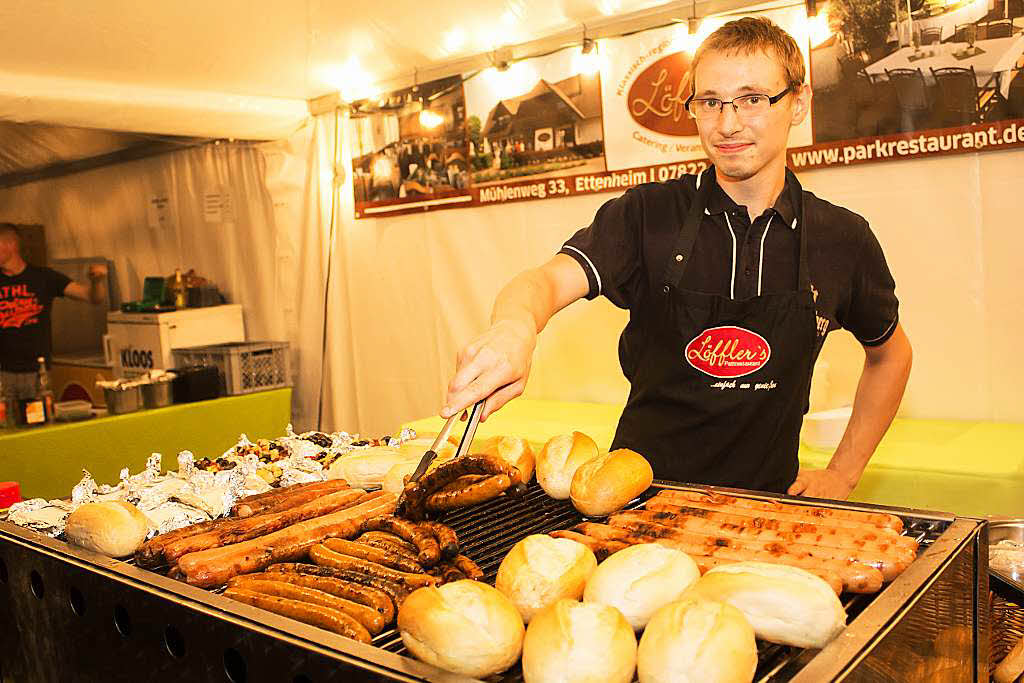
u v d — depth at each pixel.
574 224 4.22
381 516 1.60
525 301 1.74
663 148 3.83
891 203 3.35
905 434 3.17
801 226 2.03
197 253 6.23
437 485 1.56
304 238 5.52
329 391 5.54
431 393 4.99
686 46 3.69
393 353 5.14
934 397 3.38
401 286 5.02
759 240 2.03
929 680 1.18
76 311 6.78
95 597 1.48
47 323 5.59
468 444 1.55
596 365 4.32
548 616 1.03
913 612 1.11
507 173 4.39
